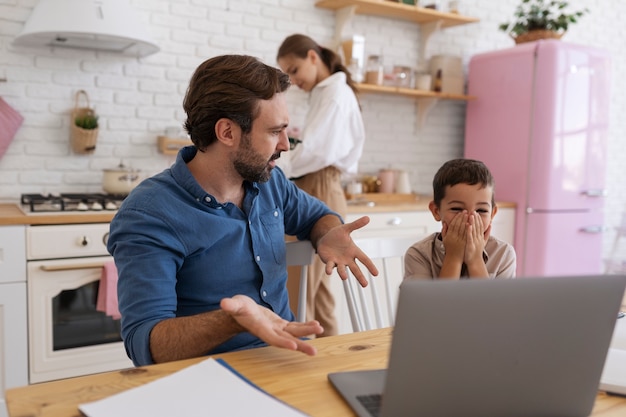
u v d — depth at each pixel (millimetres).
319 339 1170
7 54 2803
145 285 1159
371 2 3484
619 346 1128
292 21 3535
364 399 858
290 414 790
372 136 3936
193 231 1272
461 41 4246
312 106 2758
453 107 4258
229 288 1350
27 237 2328
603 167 3898
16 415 796
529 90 3707
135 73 3105
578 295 764
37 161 2910
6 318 2320
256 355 1058
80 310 2527
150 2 3111
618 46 5031
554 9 4586
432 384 743
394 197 3803
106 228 2480
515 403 787
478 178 1461
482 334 740
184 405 805
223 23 3320
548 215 3684
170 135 3137
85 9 2572
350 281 1598
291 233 1666
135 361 1128
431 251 1547
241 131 1278
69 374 2504
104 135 3055
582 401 819
